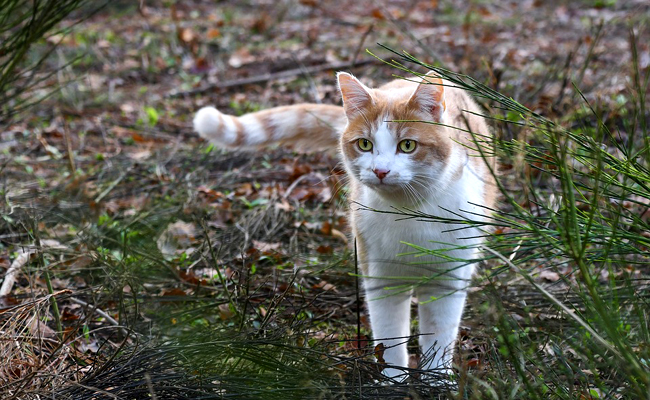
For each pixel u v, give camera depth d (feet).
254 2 42.80
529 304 13.76
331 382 10.94
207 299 14.33
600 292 10.47
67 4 17.51
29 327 12.49
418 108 12.25
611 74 26.21
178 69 32.24
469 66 26.68
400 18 38.78
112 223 18.25
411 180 12.17
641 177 10.47
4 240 17.75
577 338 11.06
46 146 23.09
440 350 12.97
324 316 13.74
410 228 12.49
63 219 18.71
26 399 10.71
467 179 12.75
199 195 20.10
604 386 9.83
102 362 11.80
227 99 28.43
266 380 10.85
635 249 10.18
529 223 9.46
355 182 13.50
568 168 10.09
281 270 15.90
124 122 26.48
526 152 10.79
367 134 12.48
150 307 14.30
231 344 11.48
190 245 17.51
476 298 10.46
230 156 22.94
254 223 18.57
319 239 18.10
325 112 15.84
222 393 10.63
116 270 14.83
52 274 15.93
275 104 27.07
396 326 13.19
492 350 10.90
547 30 35.50
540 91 23.95
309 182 20.92
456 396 9.69
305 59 31.91
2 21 16.89
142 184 21.12
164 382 10.78
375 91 13.06
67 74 29.71
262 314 14.26
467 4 41.88
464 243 12.56
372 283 13.07
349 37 35.42
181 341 11.87
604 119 21.22
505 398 9.62
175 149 23.54
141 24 37.76
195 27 37.47
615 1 39.11
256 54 33.40
